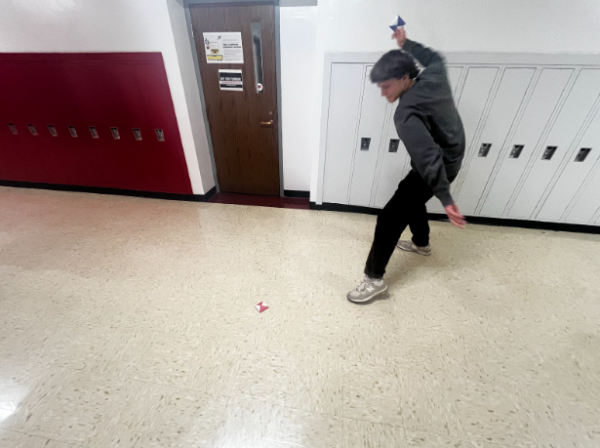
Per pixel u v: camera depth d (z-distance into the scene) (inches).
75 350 55.4
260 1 84.2
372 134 88.4
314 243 89.4
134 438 42.6
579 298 68.5
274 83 97.4
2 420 44.4
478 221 98.7
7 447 41.3
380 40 74.2
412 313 64.5
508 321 62.5
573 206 89.2
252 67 95.7
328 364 53.3
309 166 113.5
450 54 72.7
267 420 44.9
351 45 76.0
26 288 70.4
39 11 85.0
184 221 101.6
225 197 121.0
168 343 57.1
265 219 103.1
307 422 44.7
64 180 120.9
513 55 70.7
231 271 77.2
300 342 57.6
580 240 90.0
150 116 99.4
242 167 118.3
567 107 74.7
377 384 50.0
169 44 85.7
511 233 94.0
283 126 106.1
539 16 65.4
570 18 64.5
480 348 56.4
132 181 116.4
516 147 83.1
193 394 48.4
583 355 55.2
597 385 50.0
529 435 43.1
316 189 104.2
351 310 65.3
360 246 88.2
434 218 101.6
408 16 70.0
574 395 48.4
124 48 88.3
